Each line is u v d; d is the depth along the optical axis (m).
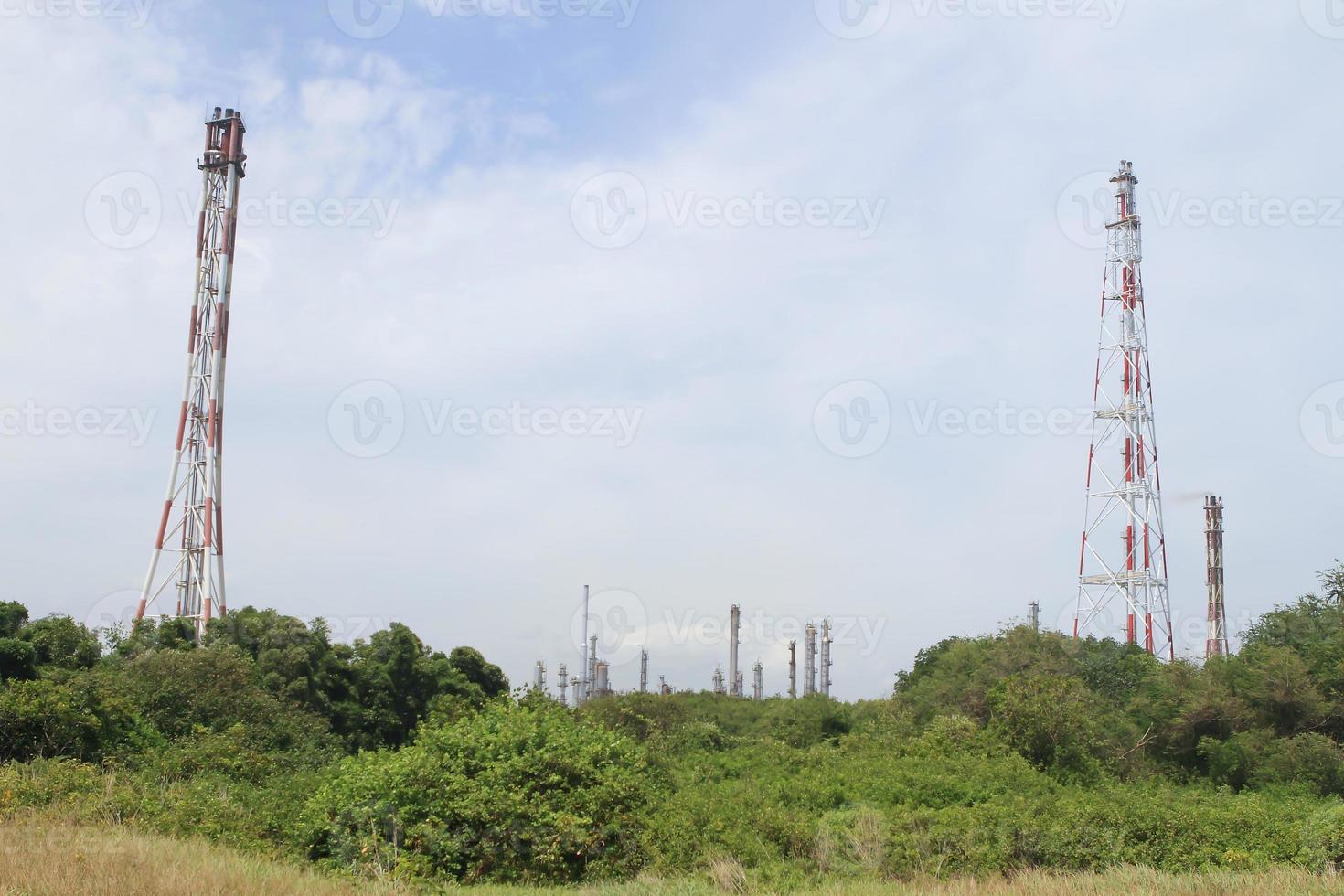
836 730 52.00
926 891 17.98
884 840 22.17
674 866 20.22
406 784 20.47
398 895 15.36
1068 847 22.47
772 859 21.06
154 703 33.38
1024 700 37.09
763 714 55.78
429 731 22.20
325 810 20.67
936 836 22.34
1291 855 22.95
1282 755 36.19
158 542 55.09
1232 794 35.56
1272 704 39.22
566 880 19.70
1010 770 31.44
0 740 26.61
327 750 35.91
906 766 32.22
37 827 17.75
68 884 12.90
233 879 14.09
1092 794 29.52
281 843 20.77
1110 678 45.72
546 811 20.28
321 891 14.47
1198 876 18.33
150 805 21.33
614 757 23.22
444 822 20.05
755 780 31.81
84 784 22.28
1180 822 24.05
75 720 27.77
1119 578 52.34
